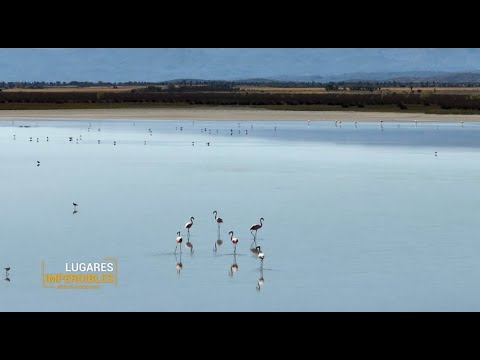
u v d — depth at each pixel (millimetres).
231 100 153750
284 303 27672
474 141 86312
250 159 68375
